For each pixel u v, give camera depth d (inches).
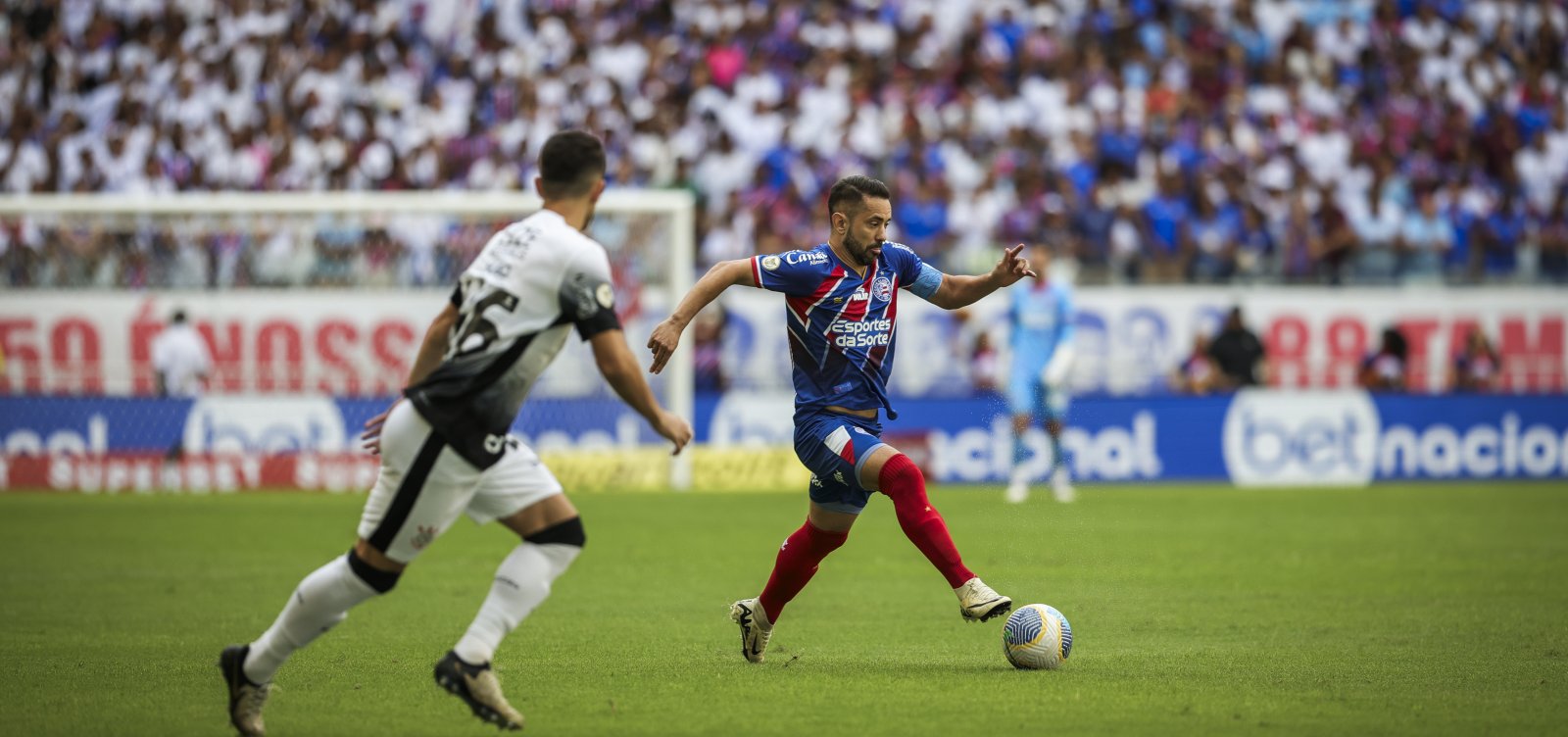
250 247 2628.0
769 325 2746.1
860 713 810.2
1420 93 3511.3
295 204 2581.2
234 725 740.7
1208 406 2765.7
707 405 2716.5
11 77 3408.0
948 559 925.2
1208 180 3169.3
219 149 3184.1
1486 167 3454.7
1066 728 772.6
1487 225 3198.8
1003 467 2731.3
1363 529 1978.3
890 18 3531.0
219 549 1721.2
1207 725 780.6
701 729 768.3
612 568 1568.7
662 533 1911.9
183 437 2568.9
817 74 3346.5
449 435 714.2
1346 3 3676.2
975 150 3240.7
